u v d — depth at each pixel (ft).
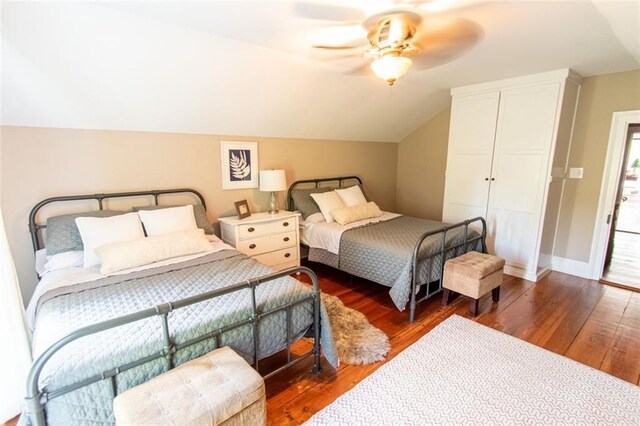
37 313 5.67
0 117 7.30
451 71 10.55
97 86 7.52
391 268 9.16
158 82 8.06
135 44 6.88
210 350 5.16
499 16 6.48
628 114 10.58
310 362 7.12
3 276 5.37
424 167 16.72
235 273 7.08
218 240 9.63
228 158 11.29
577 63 9.70
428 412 5.70
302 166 13.56
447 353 7.39
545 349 7.52
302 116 11.79
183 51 7.47
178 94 8.67
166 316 4.50
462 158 13.24
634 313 9.23
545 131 10.84
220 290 4.99
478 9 6.18
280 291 6.23
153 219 8.48
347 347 7.48
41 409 3.76
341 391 6.26
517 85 11.32
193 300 4.70
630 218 19.38
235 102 9.78
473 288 8.82
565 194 12.26
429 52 8.61
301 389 6.31
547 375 6.62
